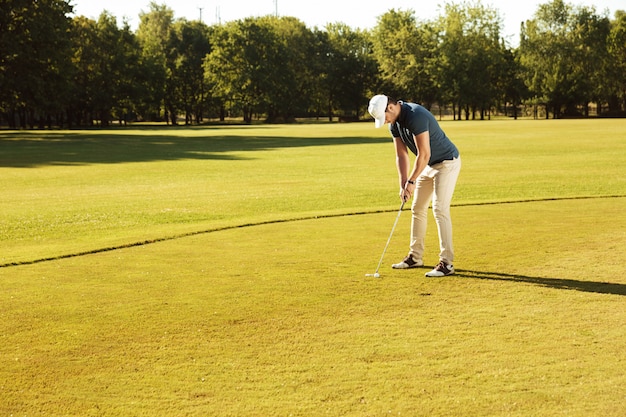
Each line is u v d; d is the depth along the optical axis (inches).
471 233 323.9
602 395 139.9
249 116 3486.7
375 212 402.6
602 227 334.0
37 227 386.6
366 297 215.6
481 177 631.2
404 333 180.2
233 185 605.9
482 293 219.5
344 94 3686.0
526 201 439.8
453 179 251.0
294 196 520.4
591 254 273.6
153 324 189.8
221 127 2549.2
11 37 1894.7
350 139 1405.0
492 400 138.3
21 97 2030.0
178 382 149.7
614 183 571.5
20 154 1047.0
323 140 1379.2
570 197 459.8
